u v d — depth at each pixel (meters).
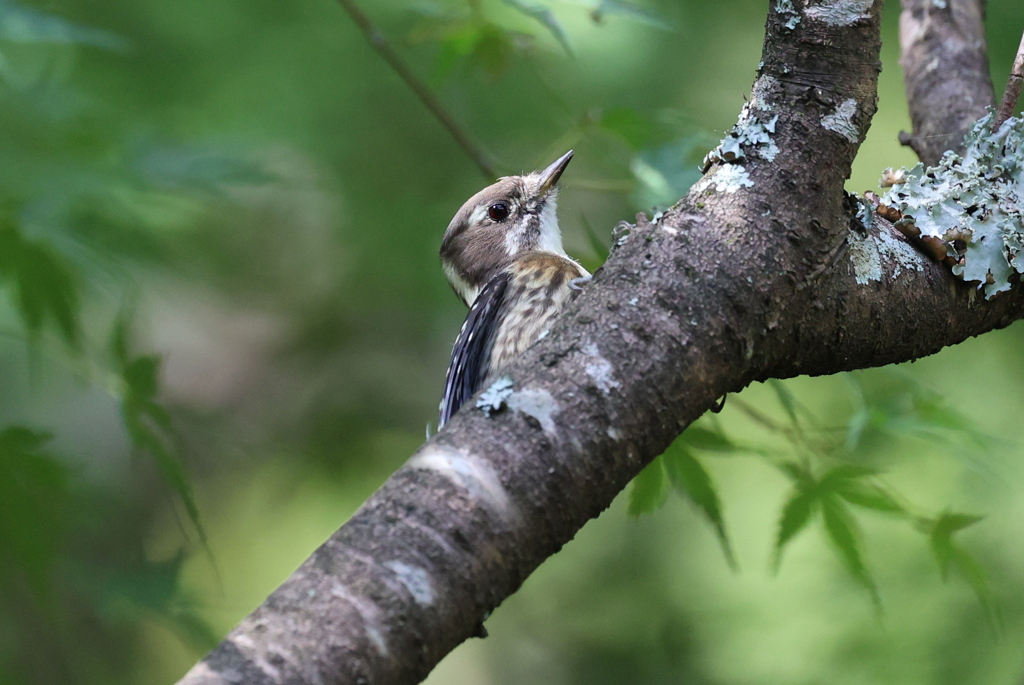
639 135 8.27
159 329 16.39
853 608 11.61
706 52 12.75
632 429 4.01
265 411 16.06
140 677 12.79
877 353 4.92
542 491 3.81
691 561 14.13
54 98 8.81
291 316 16.23
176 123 11.04
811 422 7.54
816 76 4.61
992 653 10.87
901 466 11.50
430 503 3.67
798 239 4.43
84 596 8.29
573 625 14.77
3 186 7.81
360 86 12.73
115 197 8.28
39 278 7.63
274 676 3.30
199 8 12.37
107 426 14.65
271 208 15.06
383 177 13.31
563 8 11.10
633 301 4.20
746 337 4.28
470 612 3.62
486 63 8.54
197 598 8.71
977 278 5.16
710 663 12.75
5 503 7.02
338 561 3.54
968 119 6.96
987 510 11.36
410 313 15.02
